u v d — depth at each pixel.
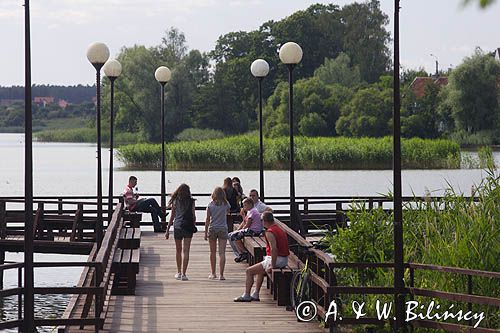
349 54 156.25
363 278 19.42
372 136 118.25
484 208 20.05
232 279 23.77
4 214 31.75
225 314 19.03
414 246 20.56
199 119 147.25
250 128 148.50
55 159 126.62
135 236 26.61
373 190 67.50
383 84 136.12
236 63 155.75
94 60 29.67
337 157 83.50
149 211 34.97
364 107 118.94
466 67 105.38
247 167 84.25
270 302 20.52
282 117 126.00
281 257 20.03
